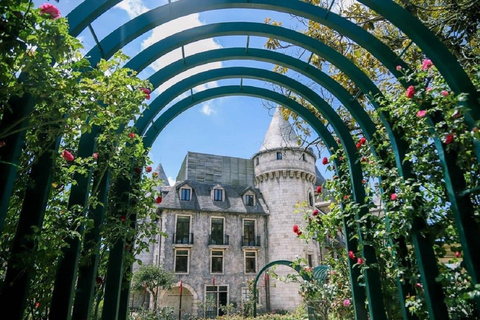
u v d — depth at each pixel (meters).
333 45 5.08
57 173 2.55
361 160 3.77
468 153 2.47
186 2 2.83
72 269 2.43
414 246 2.73
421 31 2.34
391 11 2.39
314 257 25.94
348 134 3.96
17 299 1.85
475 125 2.16
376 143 3.50
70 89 1.80
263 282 24.77
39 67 1.67
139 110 2.51
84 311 2.77
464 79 2.27
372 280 3.42
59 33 1.67
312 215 4.80
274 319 14.09
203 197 25.98
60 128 2.01
